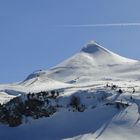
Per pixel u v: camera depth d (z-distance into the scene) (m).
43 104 130.25
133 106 123.31
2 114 129.75
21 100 132.38
